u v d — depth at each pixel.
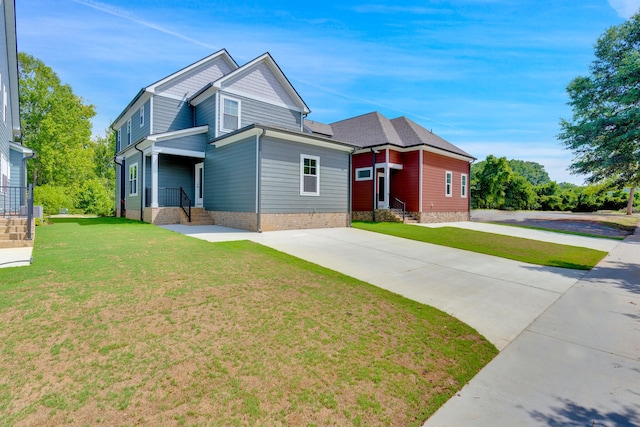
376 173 18.39
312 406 2.38
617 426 2.33
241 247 7.63
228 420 2.15
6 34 12.38
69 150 24.92
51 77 25.84
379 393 2.63
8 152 14.05
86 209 25.72
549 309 4.95
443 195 19.62
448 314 4.49
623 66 19.25
